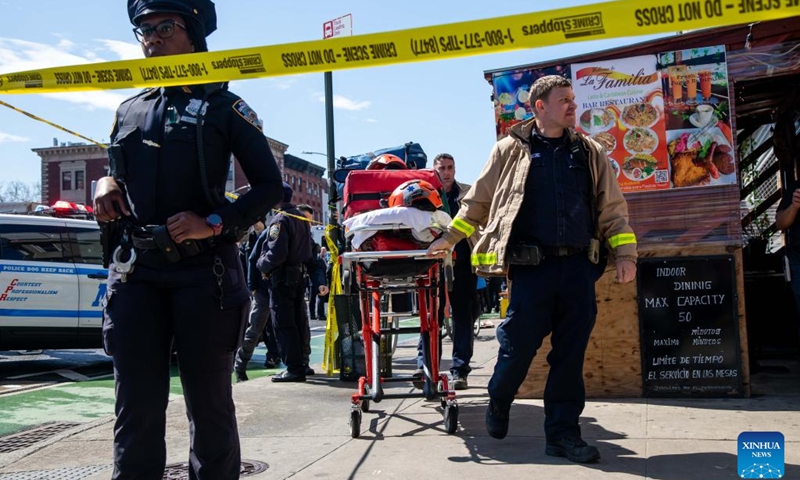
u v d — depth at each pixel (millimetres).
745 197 8852
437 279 4848
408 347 11148
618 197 3887
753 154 8781
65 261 8805
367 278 4859
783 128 7121
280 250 6918
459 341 6273
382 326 6645
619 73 5379
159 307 2613
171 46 2824
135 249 2594
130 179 2691
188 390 2627
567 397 3865
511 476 3549
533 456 3900
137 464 2523
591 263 3832
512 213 3764
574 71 5445
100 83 2709
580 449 3738
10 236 8477
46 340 8578
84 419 5785
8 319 8320
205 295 2590
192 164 2658
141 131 2721
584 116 5430
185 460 4141
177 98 2734
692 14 2217
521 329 3812
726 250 5227
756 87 6621
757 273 7719
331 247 7359
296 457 4074
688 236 5273
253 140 2729
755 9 2164
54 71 2797
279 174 2760
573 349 3803
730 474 3479
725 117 5234
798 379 6016
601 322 5363
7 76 2850
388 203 4918
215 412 2645
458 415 4855
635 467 3629
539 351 5441
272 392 6387
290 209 7125
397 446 4246
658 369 5281
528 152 3852
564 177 3797
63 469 4027
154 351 2584
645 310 5301
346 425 4895
